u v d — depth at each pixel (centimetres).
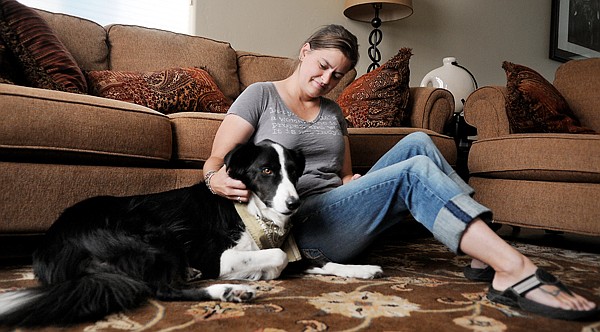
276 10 383
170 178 205
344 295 137
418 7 476
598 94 314
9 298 106
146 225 142
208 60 307
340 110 193
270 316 115
